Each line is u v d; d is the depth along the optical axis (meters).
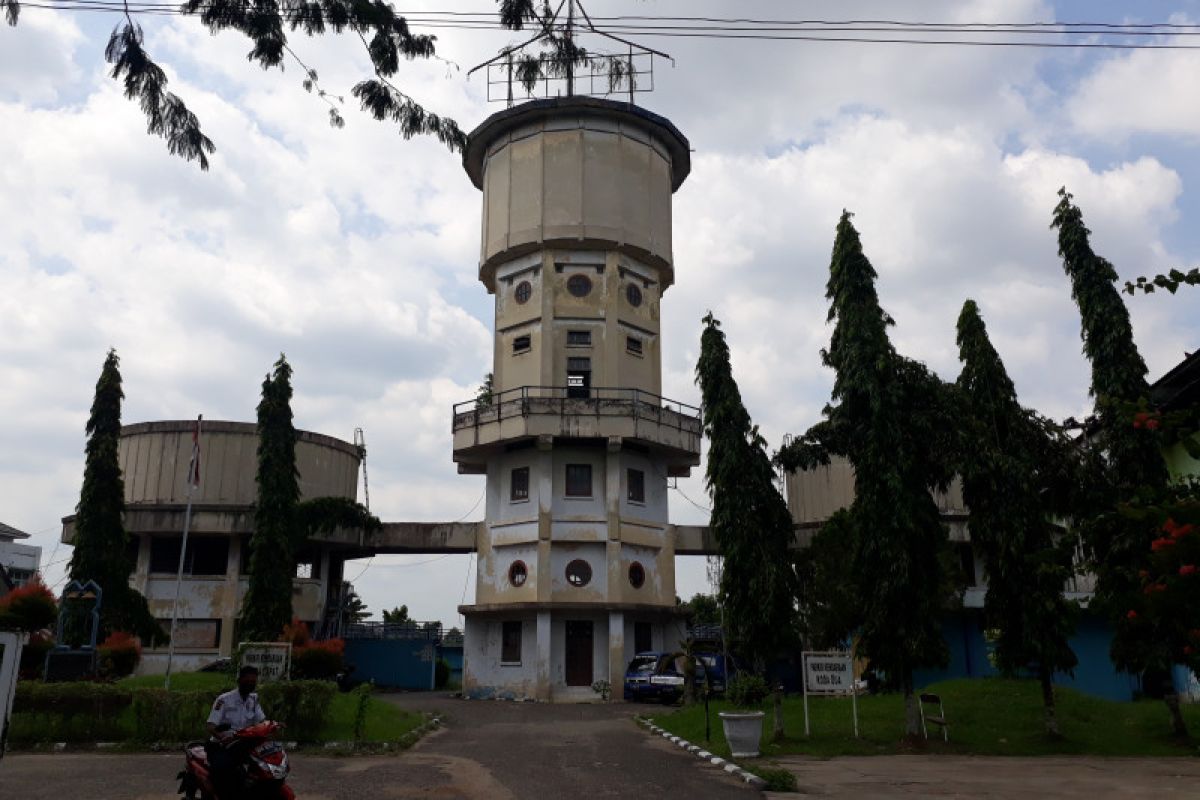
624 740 22.11
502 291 42.59
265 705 19.61
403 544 46.75
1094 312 23.56
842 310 22.62
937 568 21.67
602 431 39.00
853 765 17.83
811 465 24.25
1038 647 20.91
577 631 38.91
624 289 41.62
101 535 34.56
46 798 12.66
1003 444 22.38
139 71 10.53
